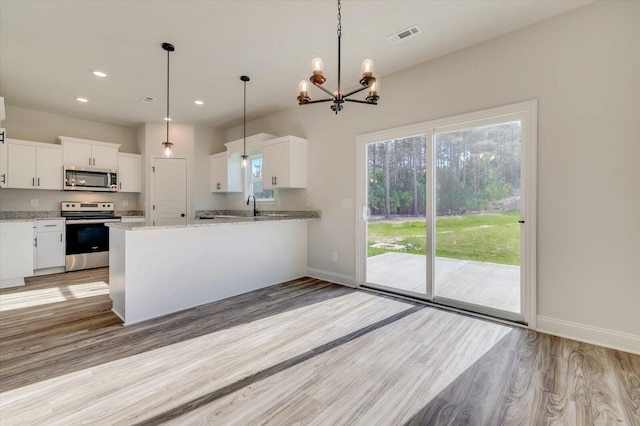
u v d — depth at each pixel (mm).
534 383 1832
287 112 4758
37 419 1529
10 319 2828
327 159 4207
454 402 1670
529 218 2605
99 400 1680
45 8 2344
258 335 2506
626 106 2205
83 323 2744
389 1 2273
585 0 2281
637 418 1534
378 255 3732
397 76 3473
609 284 2281
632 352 2189
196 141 5727
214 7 2348
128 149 5816
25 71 3439
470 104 2939
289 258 4250
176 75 3568
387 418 1551
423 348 2277
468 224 3033
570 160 2424
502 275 2824
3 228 3846
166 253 2998
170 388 1795
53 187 4793
